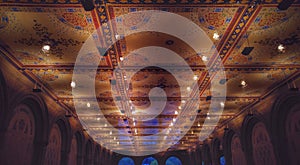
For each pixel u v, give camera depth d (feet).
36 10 20.54
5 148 30.91
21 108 35.91
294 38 26.04
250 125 57.21
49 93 42.93
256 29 24.06
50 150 47.39
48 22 22.39
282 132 43.45
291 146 41.39
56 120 48.24
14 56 29.01
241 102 51.24
